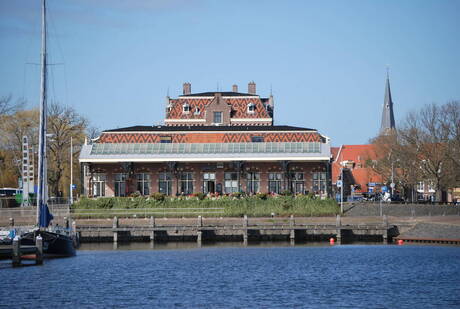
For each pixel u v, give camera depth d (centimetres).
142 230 9731
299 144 12694
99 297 5853
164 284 6438
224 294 5978
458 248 8938
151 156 12569
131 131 12950
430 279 6600
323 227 9750
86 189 12625
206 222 10212
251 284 6438
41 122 7975
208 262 7844
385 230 9844
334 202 11275
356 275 6875
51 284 6394
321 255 8388
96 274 6962
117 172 12638
